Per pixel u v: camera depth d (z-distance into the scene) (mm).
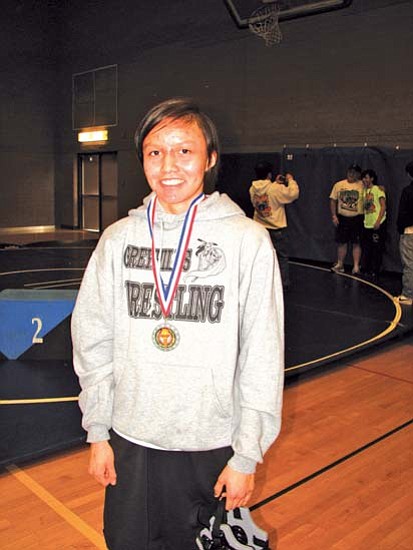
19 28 15875
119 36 14766
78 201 16953
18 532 2502
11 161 16359
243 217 1445
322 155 10617
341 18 10242
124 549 1524
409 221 7145
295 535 2557
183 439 1407
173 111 1385
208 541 1446
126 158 15125
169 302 1399
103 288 1487
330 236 10688
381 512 2760
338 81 10438
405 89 9523
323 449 3400
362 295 7824
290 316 6570
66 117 16766
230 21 12133
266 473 3104
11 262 10094
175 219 1441
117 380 1477
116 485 1511
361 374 4777
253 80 11852
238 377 1450
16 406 3814
